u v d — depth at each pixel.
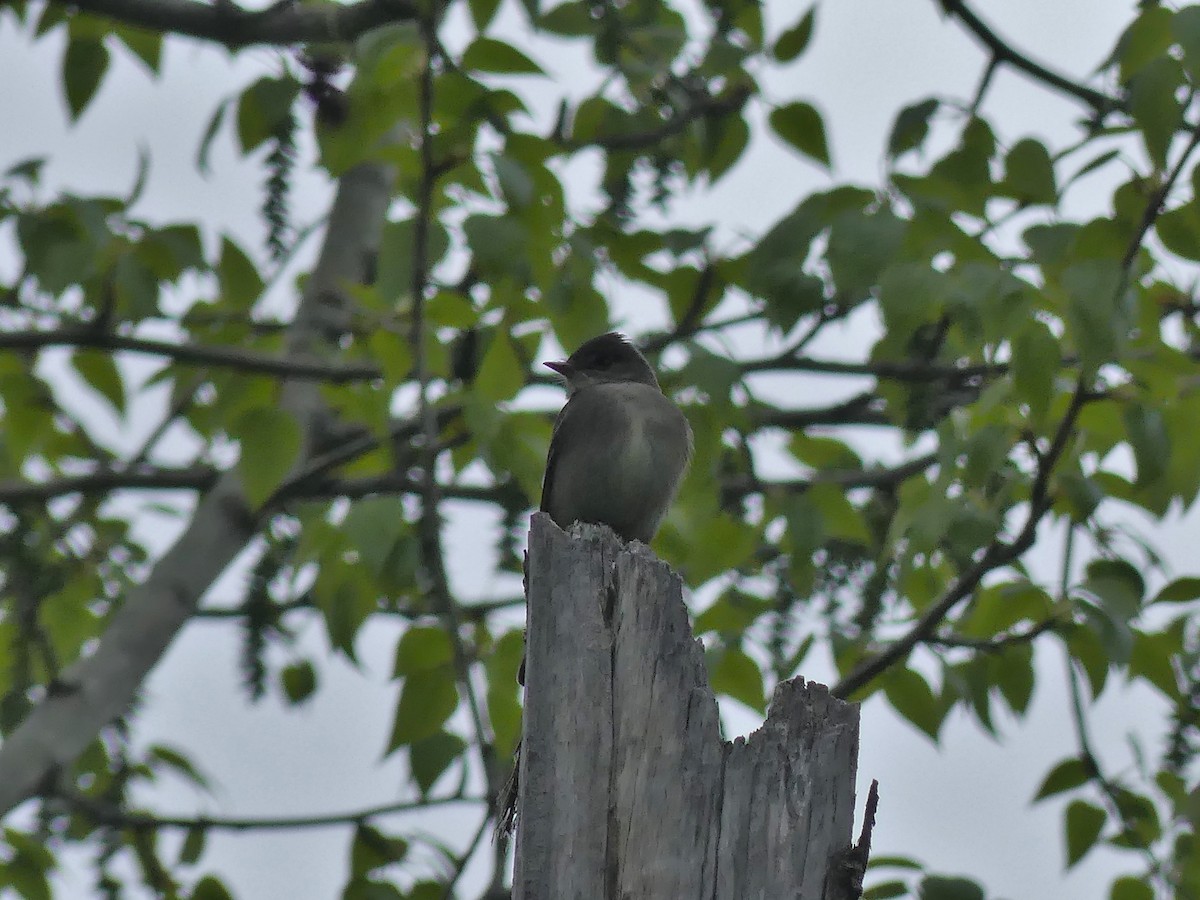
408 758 11.02
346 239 12.85
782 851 6.14
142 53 11.87
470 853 9.99
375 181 13.12
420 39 9.69
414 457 12.44
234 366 11.30
